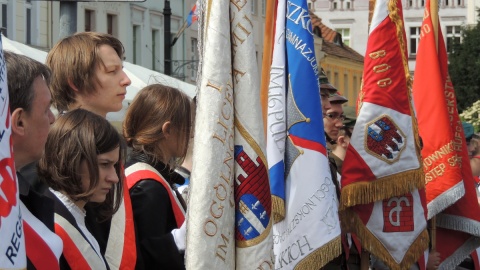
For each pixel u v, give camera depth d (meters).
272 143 5.98
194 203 4.31
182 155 4.80
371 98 6.66
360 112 6.65
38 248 3.29
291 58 6.05
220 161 4.34
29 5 27.17
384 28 6.76
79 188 3.92
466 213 7.89
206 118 4.36
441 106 7.86
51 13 28.25
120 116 11.27
